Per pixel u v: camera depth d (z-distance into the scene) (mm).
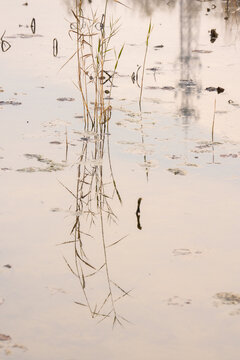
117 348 4742
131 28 15000
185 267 5840
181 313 5176
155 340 4844
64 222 6629
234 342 4828
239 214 6777
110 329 4965
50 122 9367
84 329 4969
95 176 7730
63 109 9891
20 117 9516
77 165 8008
